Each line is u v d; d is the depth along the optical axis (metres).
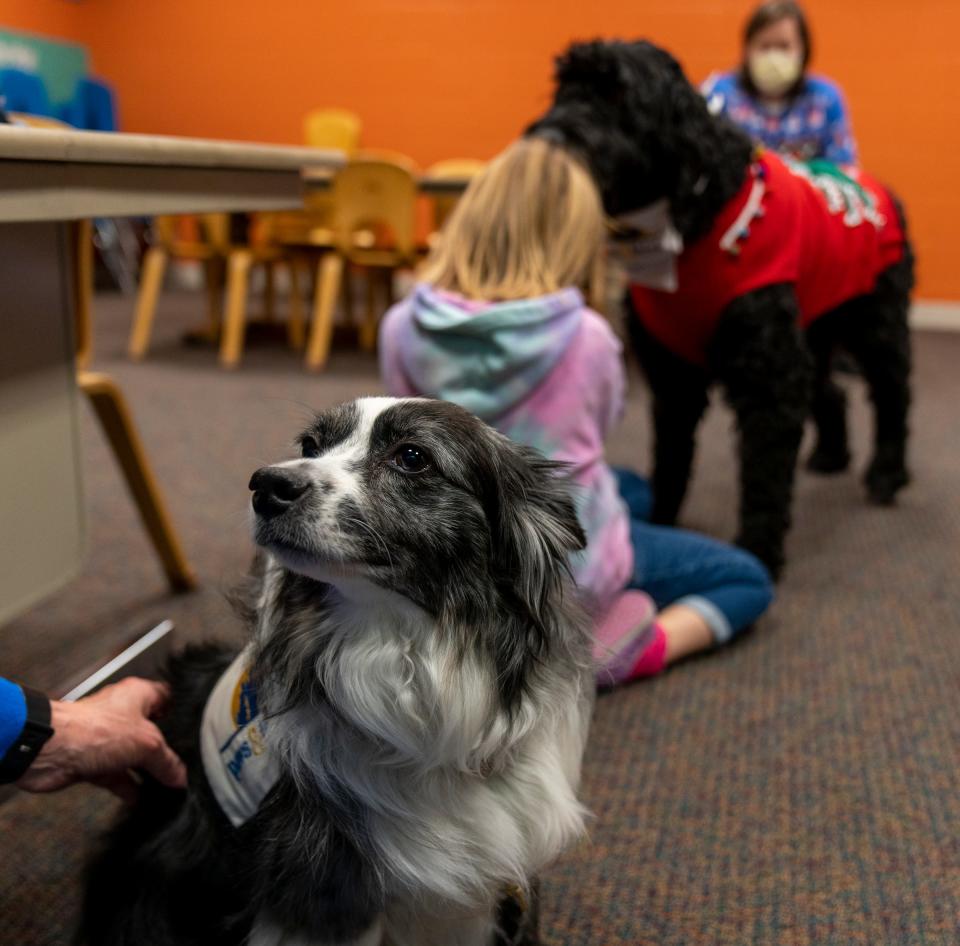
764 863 1.61
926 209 7.71
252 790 1.18
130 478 2.42
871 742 1.97
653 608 2.14
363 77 8.66
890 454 3.43
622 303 3.00
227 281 8.37
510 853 1.19
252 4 8.70
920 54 7.41
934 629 2.48
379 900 1.15
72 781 1.25
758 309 2.47
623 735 1.98
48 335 1.82
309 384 5.20
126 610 2.47
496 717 1.18
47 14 8.62
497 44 8.30
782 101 4.09
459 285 1.97
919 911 1.50
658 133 2.32
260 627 1.24
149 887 1.28
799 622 2.52
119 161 1.49
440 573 1.18
